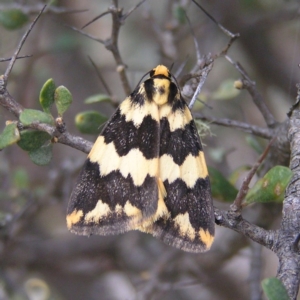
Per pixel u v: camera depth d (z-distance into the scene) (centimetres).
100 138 21
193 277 25
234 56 29
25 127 21
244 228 21
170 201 21
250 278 23
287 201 21
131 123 21
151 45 29
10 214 24
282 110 29
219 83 28
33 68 27
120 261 26
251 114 27
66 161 25
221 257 25
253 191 21
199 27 26
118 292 28
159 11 30
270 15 26
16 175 25
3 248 25
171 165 21
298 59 27
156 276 24
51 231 30
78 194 21
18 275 26
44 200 25
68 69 31
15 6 24
